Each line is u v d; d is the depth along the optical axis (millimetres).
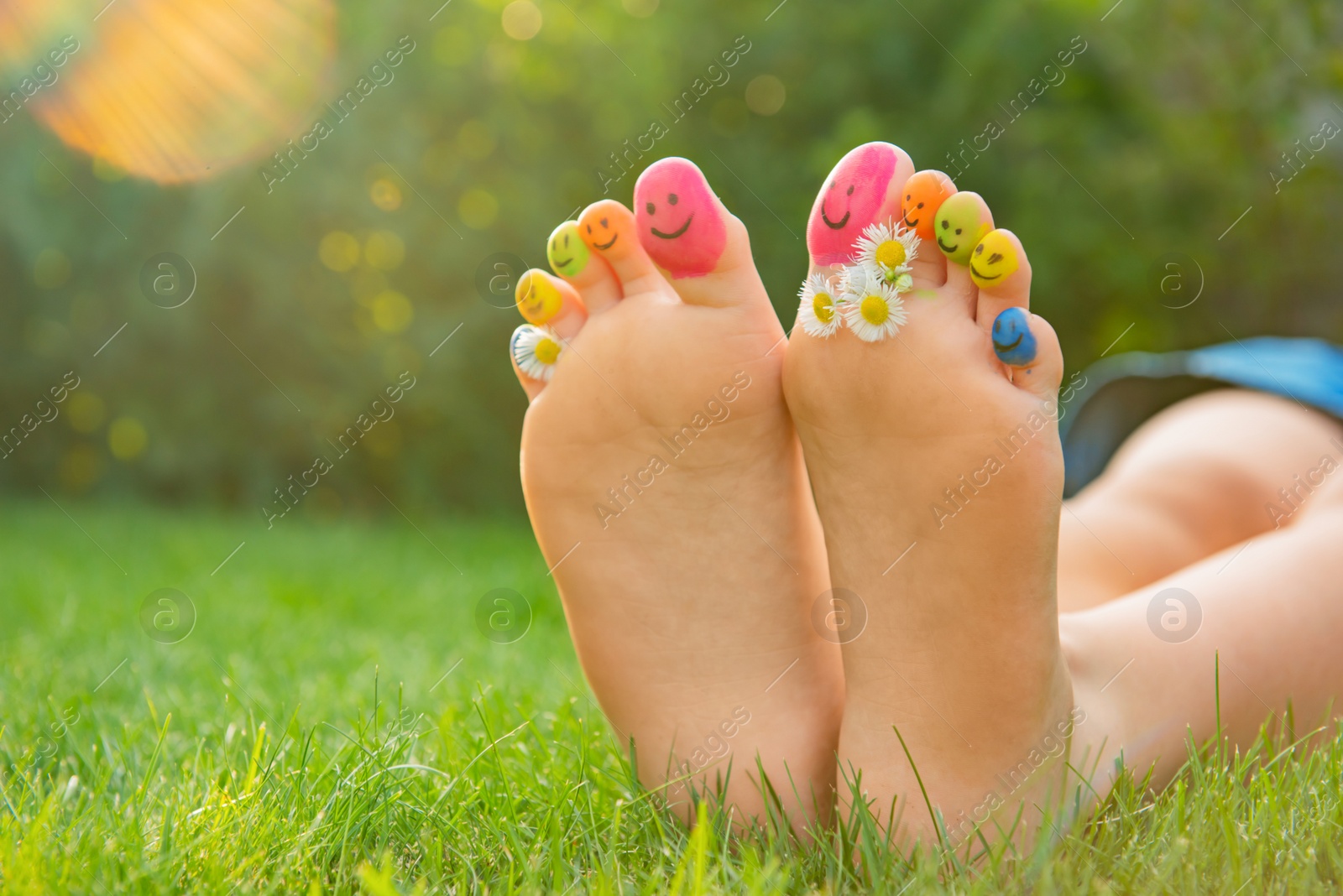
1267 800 800
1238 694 850
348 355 2834
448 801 844
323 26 2586
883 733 821
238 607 1471
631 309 838
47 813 812
